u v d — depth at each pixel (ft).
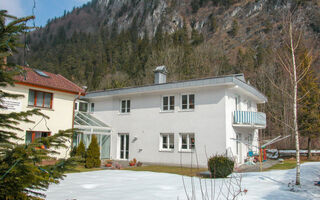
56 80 62.44
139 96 69.56
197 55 149.28
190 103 60.90
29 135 52.54
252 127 63.21
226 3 325.01
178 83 60.13
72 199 22.15
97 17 506.48
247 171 46.91
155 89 63.67
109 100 75.87
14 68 14.07
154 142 64.69
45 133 55.88
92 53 220.84
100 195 23.85
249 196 24.16
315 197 24.09
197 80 57.57
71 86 63.62
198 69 142.31
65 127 59.88
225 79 54.19
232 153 51.98
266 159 72.33
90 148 54.60
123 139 71.77
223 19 302.04
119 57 205.67
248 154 65.62
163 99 65.62
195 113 59.21
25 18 12.71
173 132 61.87
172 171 48.62
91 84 180.75
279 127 102.01
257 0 277.85
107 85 165.58
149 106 67.10
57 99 58.90
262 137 102.53
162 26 332.19
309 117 72.95
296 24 40.04
